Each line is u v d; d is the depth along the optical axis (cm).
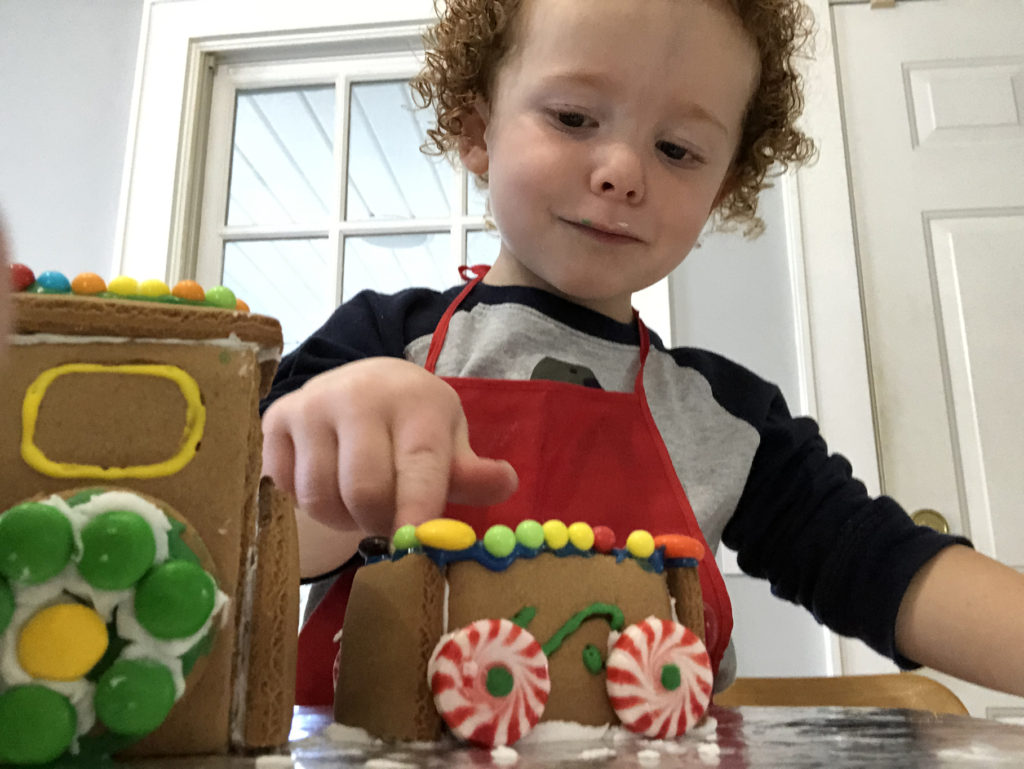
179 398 31
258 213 176
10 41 179
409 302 75
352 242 173
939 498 141
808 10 123
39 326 30
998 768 29
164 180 166
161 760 28
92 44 178
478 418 62
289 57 175
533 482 59
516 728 33
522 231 62
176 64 171
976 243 151
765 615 132
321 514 40
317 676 51
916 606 57
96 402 31
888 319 149
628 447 63
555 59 59
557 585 36
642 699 35
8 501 29
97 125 173
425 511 38
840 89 158
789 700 84
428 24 162
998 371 146
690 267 149
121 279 33
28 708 26
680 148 60
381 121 175
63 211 169
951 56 159
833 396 143
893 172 155
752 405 76
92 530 27
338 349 65
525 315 71
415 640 33
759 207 151
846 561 62
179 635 28
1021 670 53
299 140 177
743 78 64
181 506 31
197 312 32
